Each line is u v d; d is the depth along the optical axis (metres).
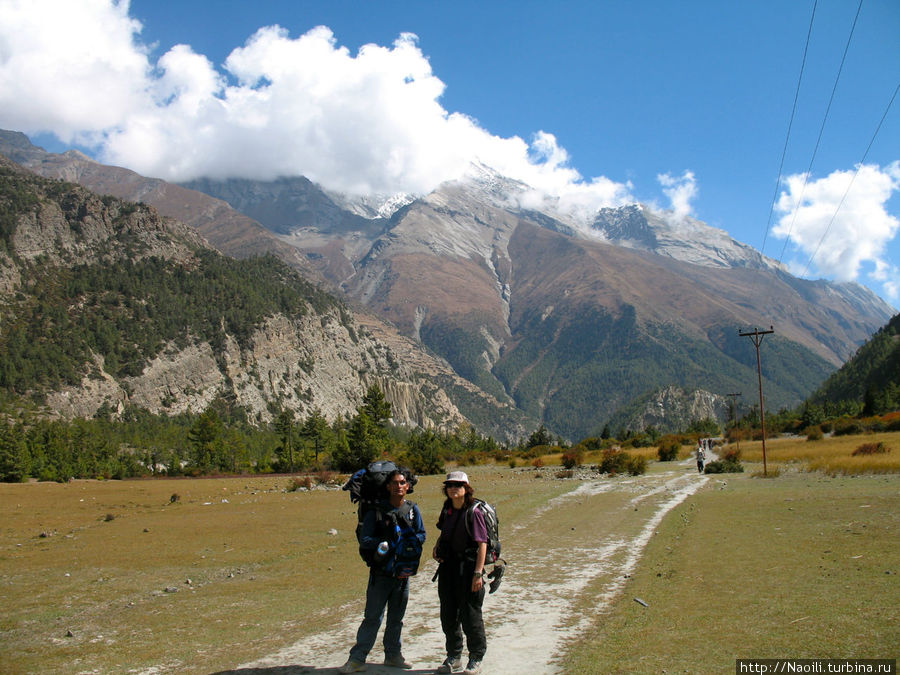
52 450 94.88
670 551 15.27
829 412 113.69
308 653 8.79
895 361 135.12
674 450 70.12
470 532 7.65
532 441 135.25
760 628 8.57
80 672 8.29
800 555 13.48
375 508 8.02
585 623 9.65
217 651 9.05
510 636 9.19
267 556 17.33
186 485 58.16
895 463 34.72
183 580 14.56
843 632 8.11
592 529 20.00
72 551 18.98
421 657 8.46
